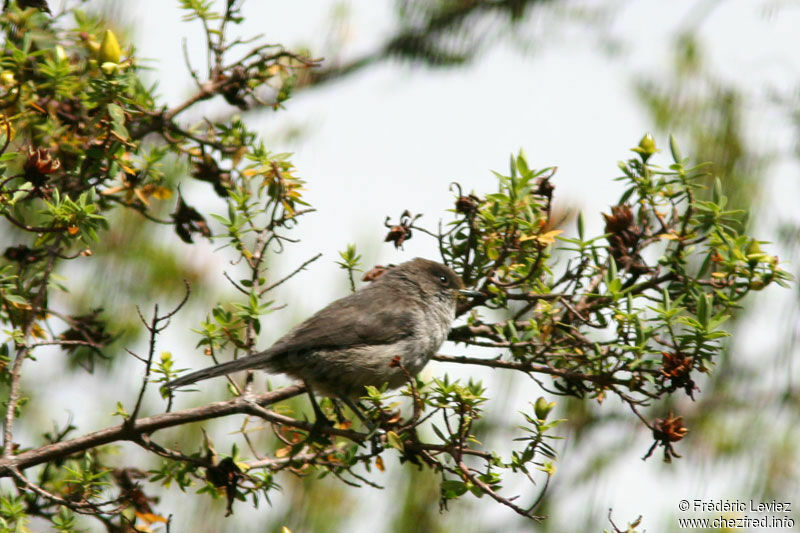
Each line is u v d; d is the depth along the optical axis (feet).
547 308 29.43
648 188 31.04
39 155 27.17
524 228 29.84
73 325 31.99
